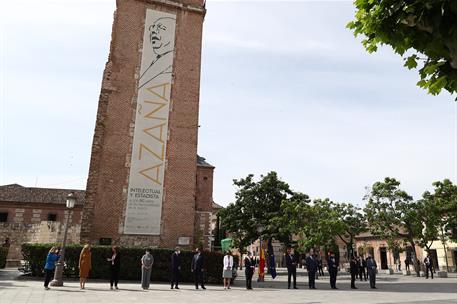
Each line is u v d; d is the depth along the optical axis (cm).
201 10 2642
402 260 5019
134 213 2172
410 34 444
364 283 2539
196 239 3381
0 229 3516
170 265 2059
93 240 2069
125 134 2267
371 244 5606
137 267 1995
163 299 1305
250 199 3572
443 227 3788
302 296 1561
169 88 2433
